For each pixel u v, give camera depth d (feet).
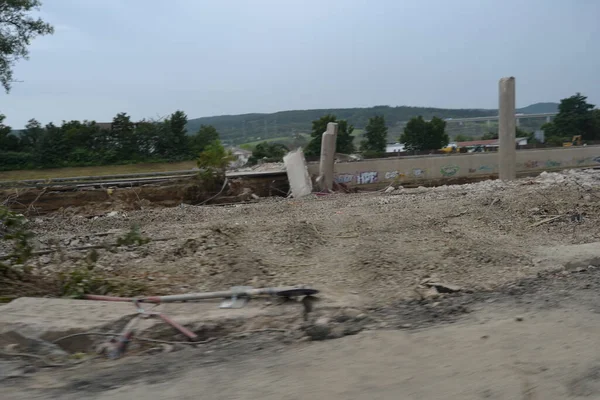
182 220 47.85
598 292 21.83
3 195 61.21
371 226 38.63
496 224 38.32
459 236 33.47
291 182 78.13
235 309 19.21
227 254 29.48
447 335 17.30
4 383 13.89
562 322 18.40
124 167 138.62
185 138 154.81
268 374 14.49
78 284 21.86
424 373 14.40
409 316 19.63
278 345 16.87
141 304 19.54
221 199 77.56
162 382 14.02
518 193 48.73
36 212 61.46
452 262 26.91
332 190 80.74
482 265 26.48
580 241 32.12
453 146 159.33
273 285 23.39
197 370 14.84
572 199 44.50
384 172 90.79
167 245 32.42
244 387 13.66
